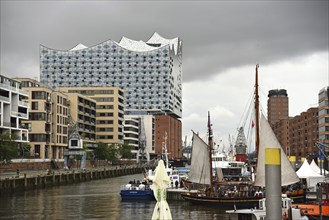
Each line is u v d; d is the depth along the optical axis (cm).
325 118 18700
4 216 5800
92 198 8144
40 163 14075
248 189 6769
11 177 9138
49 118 16912
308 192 7150
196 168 7150
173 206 6838
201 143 7144
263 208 4650
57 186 11112
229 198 6612
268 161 2575
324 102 18812
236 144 15625
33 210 6397
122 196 7888
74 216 5872
